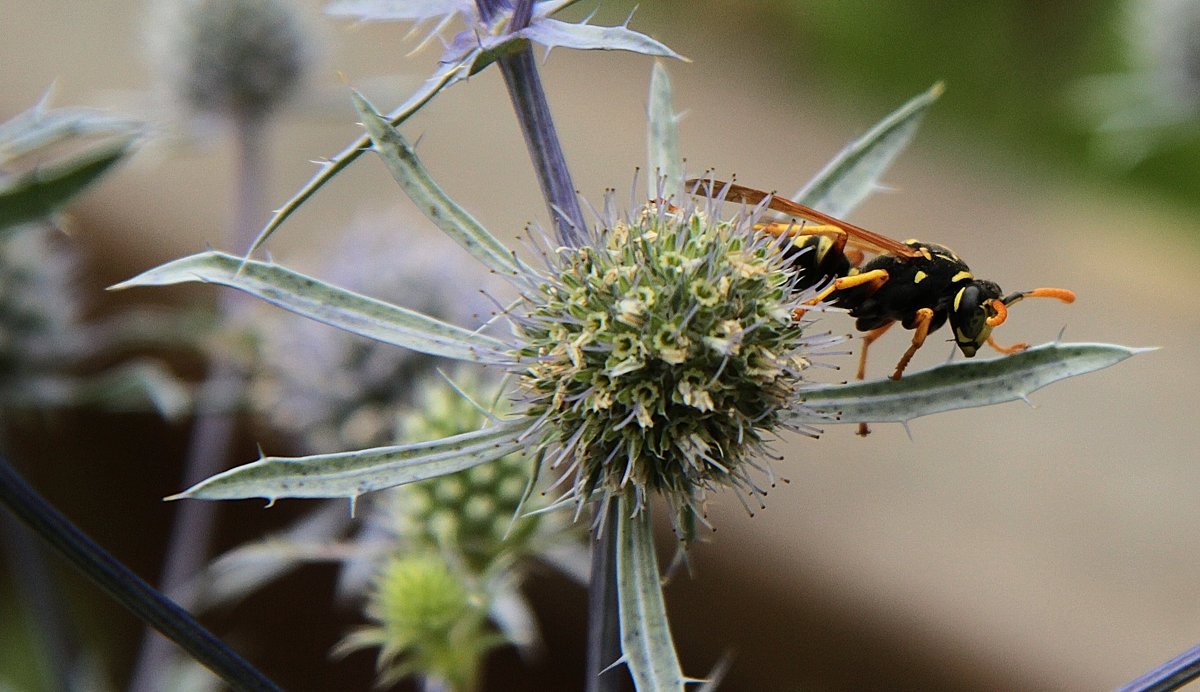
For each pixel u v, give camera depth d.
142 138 0.16
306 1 0.24
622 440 0.16
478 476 0.18
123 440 0.29
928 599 0.27
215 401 0.21
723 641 0.27
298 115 0.23
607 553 0.16
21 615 0.28
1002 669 0.26
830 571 0.27
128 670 0.28
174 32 0.23
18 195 0.16
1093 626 0.27
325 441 0.21
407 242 0.21
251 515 0.27
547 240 0.16
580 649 0.27
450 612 0.18
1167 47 0.29
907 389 0.16
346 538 0.21
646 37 0.15
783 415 0.16
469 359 0.16
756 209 0.16
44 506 0.15
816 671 0.27
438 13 0.15
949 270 0.17
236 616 0.28
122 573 0.15
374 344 0.21
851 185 0.17
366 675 0.28
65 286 0.21
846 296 0.17
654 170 0.17
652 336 0.16
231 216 0.24
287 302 0.16
